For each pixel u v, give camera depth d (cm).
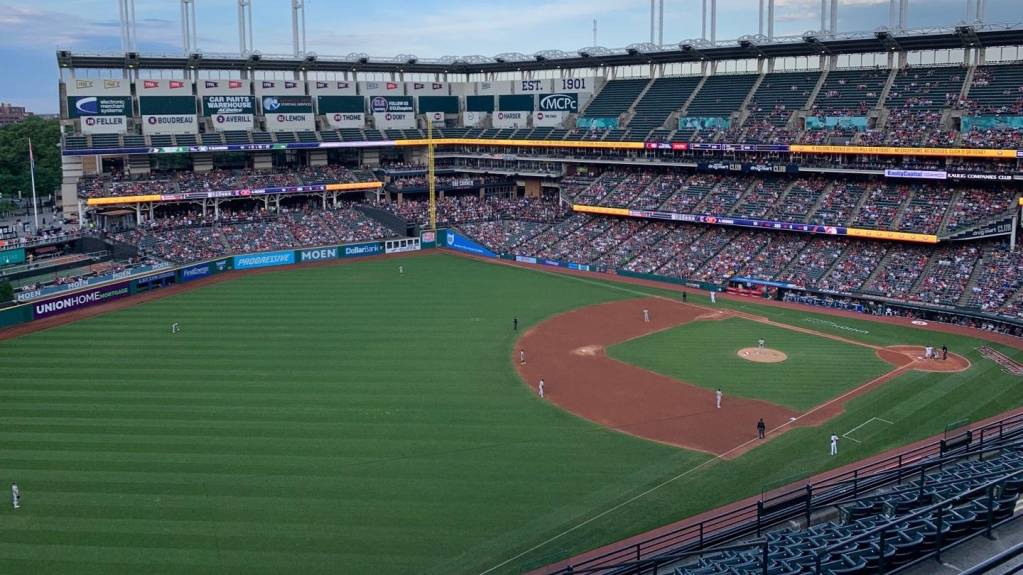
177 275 8450
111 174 10212
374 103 12125
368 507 3572
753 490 3728
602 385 5278
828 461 4041
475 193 12438
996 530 2114
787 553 2281
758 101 9744
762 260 8312
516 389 5188
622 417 4700
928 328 6650
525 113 12038
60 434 4344
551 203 11400
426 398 4991
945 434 4119
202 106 10831
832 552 2131
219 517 3472
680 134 9888
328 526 3403
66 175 10131
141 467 3944
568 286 8469
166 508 3544
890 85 8912
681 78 10950
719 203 9119
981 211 7412
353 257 10106
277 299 7738
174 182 10150
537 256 9762
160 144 10325
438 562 3131
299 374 5419
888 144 8044
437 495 3694
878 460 4006
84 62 10131
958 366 5562
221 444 4231
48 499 3612
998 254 7256
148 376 5338
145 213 10150
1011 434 3475
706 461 4075
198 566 3094
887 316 7094
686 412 4778
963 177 7456
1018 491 2359
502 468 3991
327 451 4162
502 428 4519
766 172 9112
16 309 6700
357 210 11062
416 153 12550
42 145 14038
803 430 4466
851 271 7662
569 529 3391
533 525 3422
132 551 3195
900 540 2069
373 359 5791
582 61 11400
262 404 4838
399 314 7156
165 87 10550
